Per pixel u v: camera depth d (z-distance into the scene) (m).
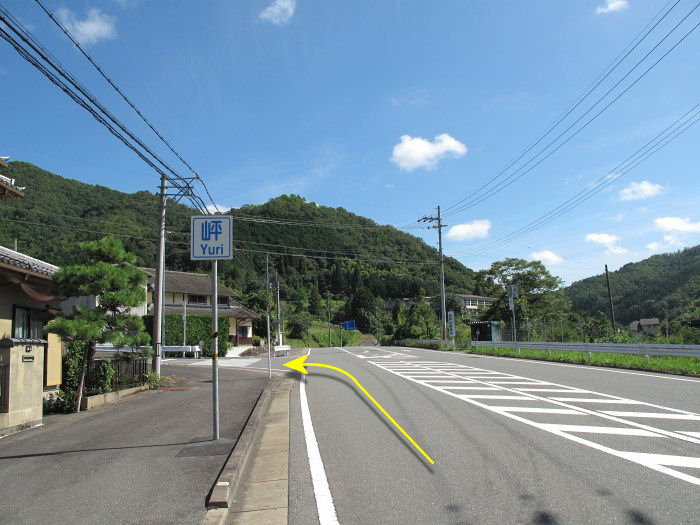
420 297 76.12
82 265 10.70
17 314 11.82
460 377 14.24
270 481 5.32
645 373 13.80
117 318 11.04
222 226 6.96
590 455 5.70
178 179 15.92
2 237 26.11
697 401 9.01
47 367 12.61
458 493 4.64
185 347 28.98
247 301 54.28
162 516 4.25
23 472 5.73
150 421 8.77
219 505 4.43
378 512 4.27
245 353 38.06
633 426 7.09
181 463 5.79
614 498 4.36
